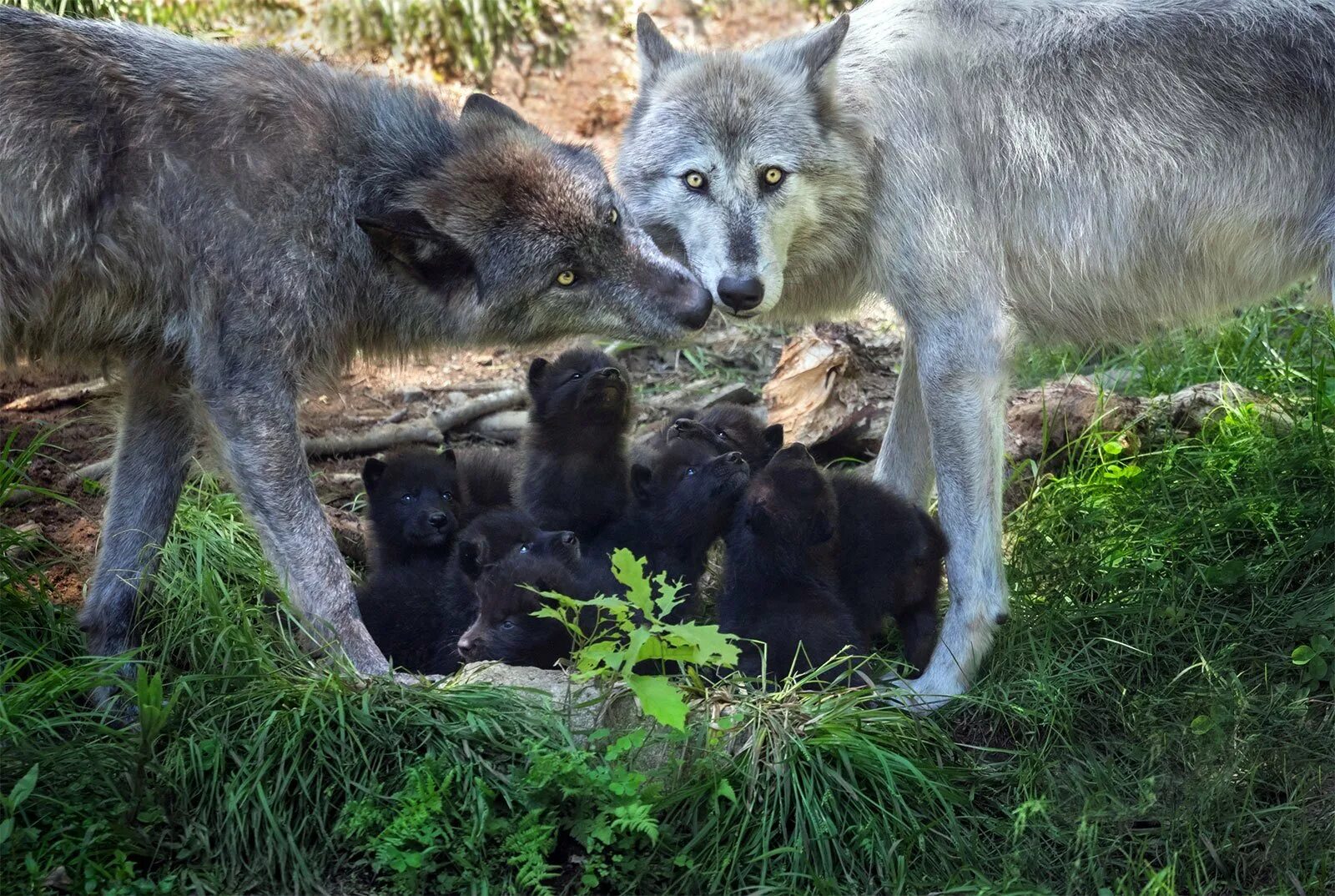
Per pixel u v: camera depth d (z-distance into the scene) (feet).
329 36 35.04
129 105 16.10
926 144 18.47
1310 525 20.53
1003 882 14.38
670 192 18.57
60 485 22.57
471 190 16.96
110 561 17.87
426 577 19.45
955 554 18.30
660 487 19.89
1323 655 17.67
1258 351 26.53
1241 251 19.07
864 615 19.13
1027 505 22.57
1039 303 19.39
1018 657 18.56
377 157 17.11
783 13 39.96
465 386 27.81
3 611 18.07
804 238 18.92
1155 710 17.34
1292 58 18.34
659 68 19.63
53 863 13.87
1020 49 18.76
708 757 15.46
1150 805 15.26
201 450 17.70
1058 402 24.47
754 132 17.99
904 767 15.65
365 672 16.71
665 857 14.87
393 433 25.71
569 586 17.65
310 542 16.53
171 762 15.17
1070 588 20.10
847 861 14.90
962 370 18.42
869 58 18.85
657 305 17.60
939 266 18.43
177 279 16.28
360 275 17.15
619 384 19.88
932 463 20.59
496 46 36.19
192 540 20.10
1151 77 18.56
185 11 33.45
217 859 14.53
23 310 15.98
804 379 25.58
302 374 16.98
